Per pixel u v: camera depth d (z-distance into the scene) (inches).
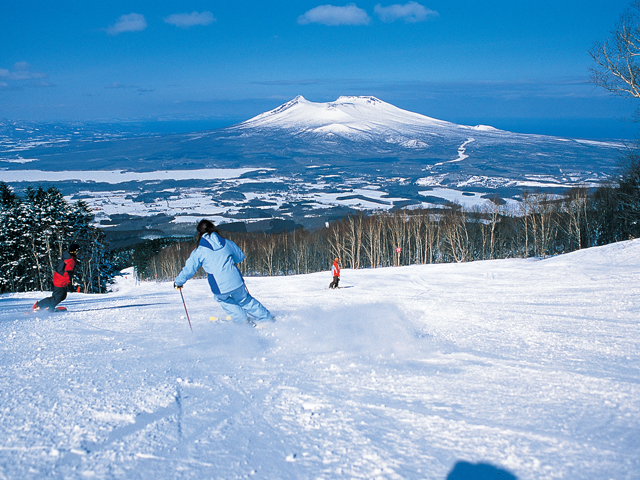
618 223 1443.2
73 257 322.0
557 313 265.7
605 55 693.9
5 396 109.3
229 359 148.1
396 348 163.2
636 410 95.0
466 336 189.5
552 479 67.3
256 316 214.7
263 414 97.3
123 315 283.0
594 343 168.9
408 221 2203.5
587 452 76.4
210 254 207.2
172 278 2475.4
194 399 107.2
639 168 1234.6
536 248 1681.8
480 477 68.0
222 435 86.4
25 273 1510.8
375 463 73.7
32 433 87.0
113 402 104.7
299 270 2437.3
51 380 123.7
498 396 106.9
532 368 132.2
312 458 76.4
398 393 110.5
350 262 2202.3
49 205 1560.0
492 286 538.9
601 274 569.9
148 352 160.2
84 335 199.3
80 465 73.9
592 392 107.9
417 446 80.2
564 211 1771.7
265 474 70.6
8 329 219.5
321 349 161.9
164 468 72.9
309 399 106.8
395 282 735.7
